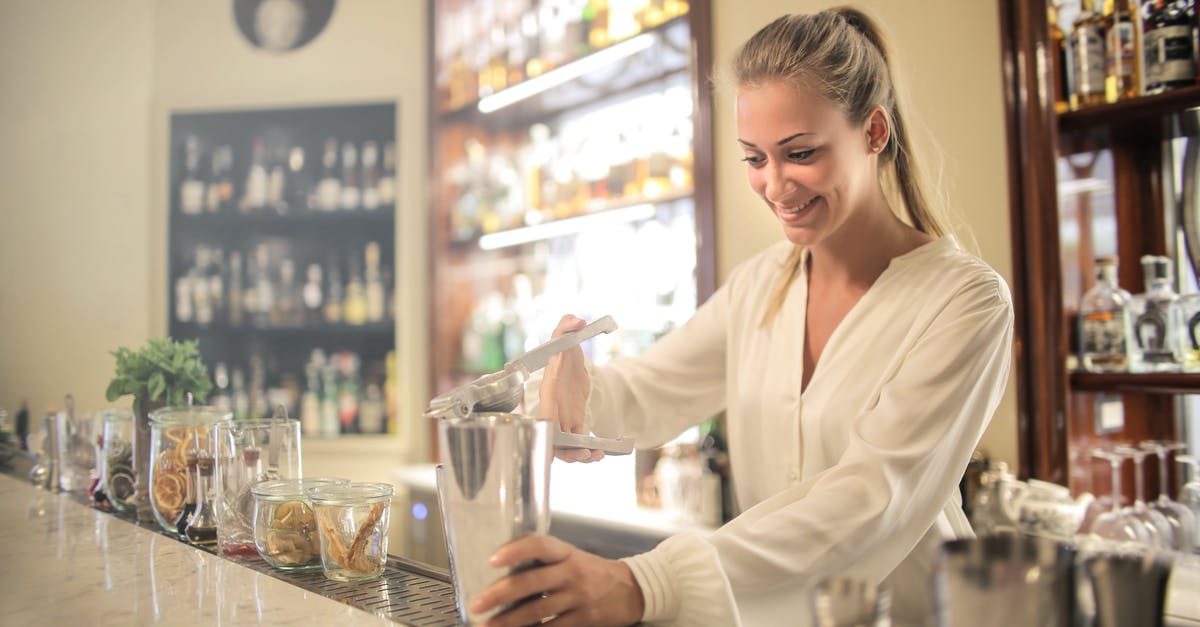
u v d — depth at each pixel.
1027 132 1.82
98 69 3.92
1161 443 1.77
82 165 3.90
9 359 3.84
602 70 2.85
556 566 0.79
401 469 3.38
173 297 3.67
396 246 3.52
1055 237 1.79
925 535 1.22
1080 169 1.88
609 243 3.01
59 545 1.28
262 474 1.22
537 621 0.79
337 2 3.80
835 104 1.11
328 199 3.61
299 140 3.78
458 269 3.52
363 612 0.94
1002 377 1.14
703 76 2.48
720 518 2.22
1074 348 1.86
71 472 1.77
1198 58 1.73
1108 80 1.83
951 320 1.13
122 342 3.85
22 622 0.93
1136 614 0.55
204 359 3.73
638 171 2.81
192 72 3.90
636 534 2.33
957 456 1.11
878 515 1.00
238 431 1.22
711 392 1.54
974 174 2.03
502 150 3.63
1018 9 1.84
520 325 3.38
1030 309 1.83
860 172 1.18
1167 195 1.93
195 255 3.73
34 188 3.88
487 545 0.78
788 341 1.34
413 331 3.49
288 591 1.02
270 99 3.58
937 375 1.08
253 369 3.70
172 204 3.66
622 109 3.05
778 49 1.13
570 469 3.08
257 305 3.66
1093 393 1.87
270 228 3.75
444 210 3.49
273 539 1.11
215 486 1.25
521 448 0.78
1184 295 1.78
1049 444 1.79
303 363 3.74
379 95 3.54
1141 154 1.97
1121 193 1.97
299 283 3.75
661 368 1.51
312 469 3.49
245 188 3.76
